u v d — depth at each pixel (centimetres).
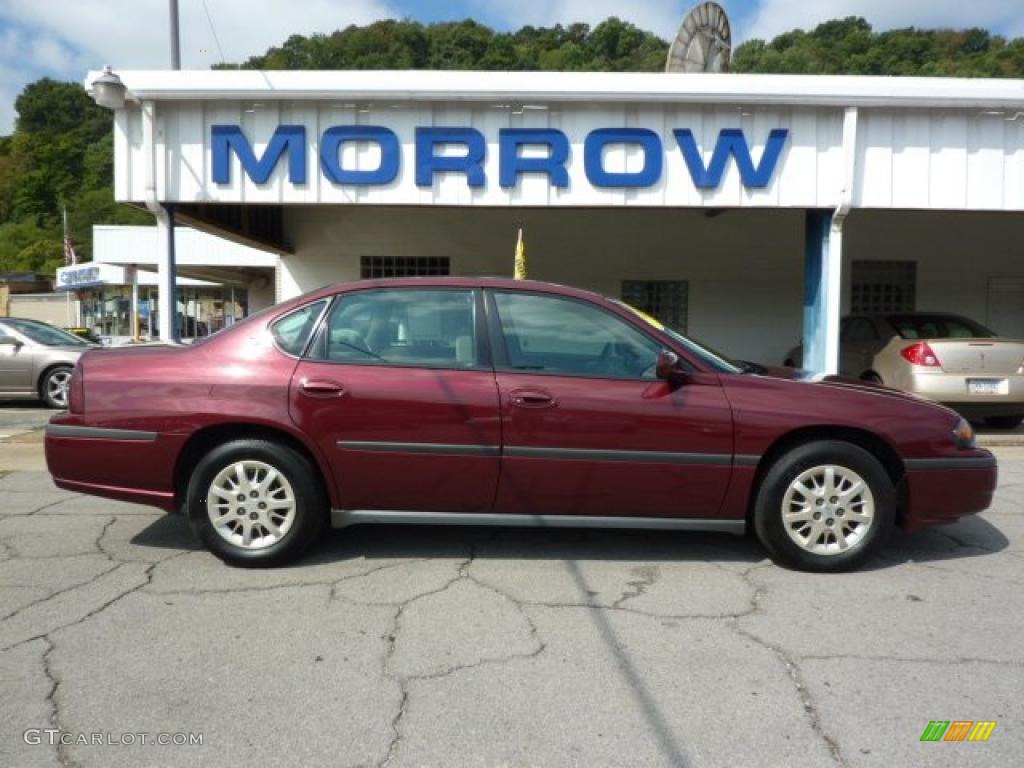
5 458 741
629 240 1355
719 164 840
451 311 418
